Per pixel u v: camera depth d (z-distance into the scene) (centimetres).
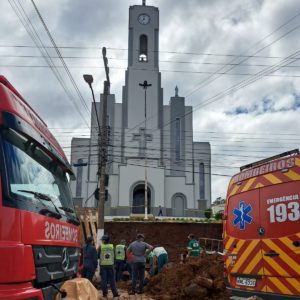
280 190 676
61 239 489
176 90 5641
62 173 590
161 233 2644
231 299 741
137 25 5600
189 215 5119
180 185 5266
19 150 425
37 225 412
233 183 795
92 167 5212
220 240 2506
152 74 5488
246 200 743
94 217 2267
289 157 674
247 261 719
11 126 406
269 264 675
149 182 5056
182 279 1337
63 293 435
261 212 704
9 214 372
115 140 5341
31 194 425
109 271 1328
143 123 5344
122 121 5434
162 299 1220
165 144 5431
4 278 353
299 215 639
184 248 2386
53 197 510
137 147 5262
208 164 5434
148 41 5575
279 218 670
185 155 5419
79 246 604
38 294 394
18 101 450
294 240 639
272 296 663
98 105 5472
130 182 5041
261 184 714
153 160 5175
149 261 1728
